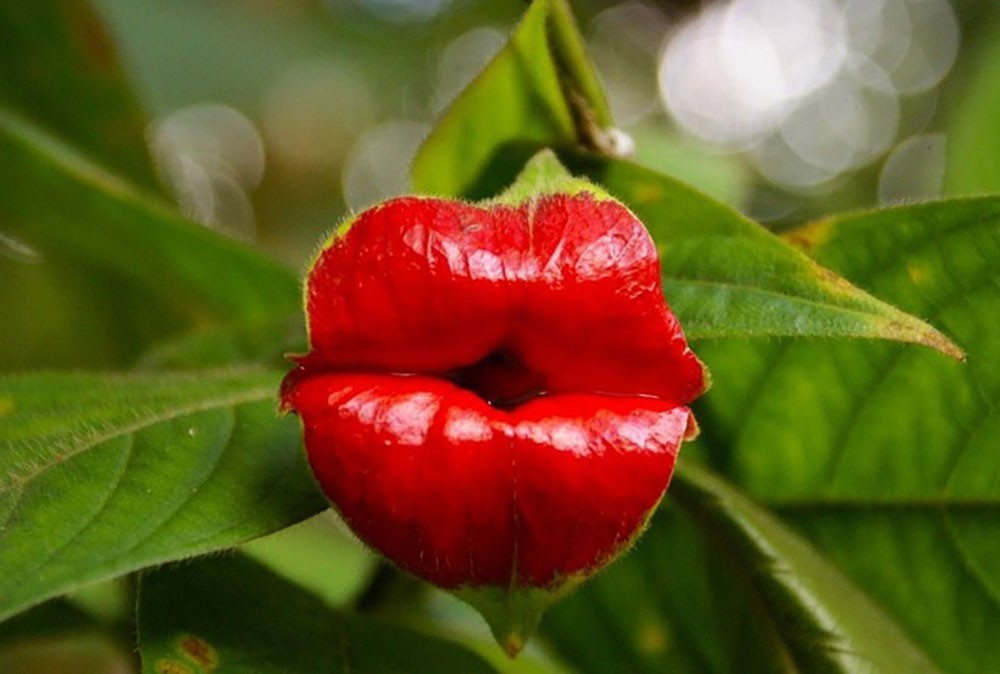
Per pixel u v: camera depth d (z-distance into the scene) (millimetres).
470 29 1099
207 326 431
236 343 376
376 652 311
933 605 356
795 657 331
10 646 374
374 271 279
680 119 1193
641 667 374
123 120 449
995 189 408
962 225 316
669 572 362
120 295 452
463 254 279
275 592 313
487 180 329
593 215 283
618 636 372
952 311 327
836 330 285
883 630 338
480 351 284
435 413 275
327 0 956
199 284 420
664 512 355
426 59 1050
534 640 376
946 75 1153
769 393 347
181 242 403
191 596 305
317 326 281
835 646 327
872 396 343
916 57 1181
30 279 453
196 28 659
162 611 302
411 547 276
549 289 279
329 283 281
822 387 344
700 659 369
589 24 1199
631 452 277
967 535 349
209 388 316
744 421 351
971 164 411
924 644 358
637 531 278
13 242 438
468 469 273
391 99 1004
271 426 304
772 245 295
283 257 833
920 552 352
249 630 305
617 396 283
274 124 991
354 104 980
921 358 336
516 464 274
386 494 274
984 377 334
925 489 348
